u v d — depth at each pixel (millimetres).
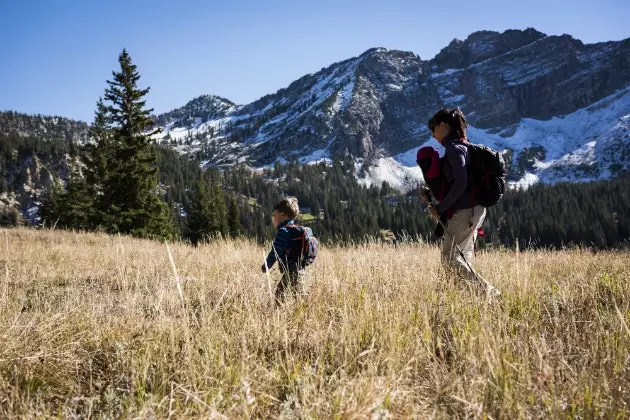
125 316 3664
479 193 4059
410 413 2055
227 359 2691
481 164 4039
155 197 35469
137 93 35250
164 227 35875
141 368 2586
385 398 2119
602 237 109500
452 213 4066
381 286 4375
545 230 115188
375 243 7566
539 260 7160
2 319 3254
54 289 5867
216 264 6750
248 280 4703
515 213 140750
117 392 2377
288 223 4473
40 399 2256
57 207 47250
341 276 4586
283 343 3055
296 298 3953
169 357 2820
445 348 2984
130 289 5062
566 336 3002
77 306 4148
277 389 2445
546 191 170625
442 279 4148
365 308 3369
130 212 33531
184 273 6652
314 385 2268
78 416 2131
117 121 35250
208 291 4711
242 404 2037
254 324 3105
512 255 6910
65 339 3092
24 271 7496
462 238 4199
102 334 3244
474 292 3682
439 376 2434
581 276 4891
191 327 3211
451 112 4188
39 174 180000
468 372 2412
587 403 2006
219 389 2225
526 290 3871
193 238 56594
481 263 5844
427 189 4355
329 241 9305
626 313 3082
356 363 2703
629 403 2012
